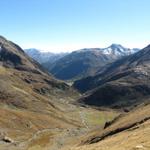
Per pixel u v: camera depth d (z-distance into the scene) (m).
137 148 39.25
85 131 147.38
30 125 192.12
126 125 78.75
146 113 80.88
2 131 161.38
